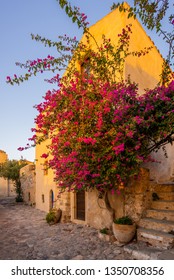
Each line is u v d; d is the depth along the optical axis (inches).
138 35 351.3
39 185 666.8
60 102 244.5
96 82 246.4
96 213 321.7
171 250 196.4
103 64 257.1
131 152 209.9
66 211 385.1
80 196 370.3
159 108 221.6
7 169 1019.9
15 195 1311.5
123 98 227.3
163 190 279.6
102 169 215.9
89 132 220.1
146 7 164.7
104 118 218.5
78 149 217.8
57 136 245.9
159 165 335.9
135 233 237.6
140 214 247.0
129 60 316.5
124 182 244.8
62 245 249.9
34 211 605.0
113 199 281.7
